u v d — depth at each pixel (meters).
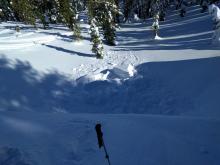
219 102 20.31
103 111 24.14
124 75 28.86
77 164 9.37
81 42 41.12
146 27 52.47
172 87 25.00
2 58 33.81
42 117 12.73
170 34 41.34
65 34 45.31
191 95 23.17
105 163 9.39
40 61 33.91
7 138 10.79
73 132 11.07
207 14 46.53
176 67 27.62
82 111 24.41
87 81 28.80
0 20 62.94
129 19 64.12
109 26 40.84
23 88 27.62
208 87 22.95
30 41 40.81
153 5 55.09
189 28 41.47
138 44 39.56
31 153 9.76
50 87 28.28
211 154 9.91
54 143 10.38
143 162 9.45
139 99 24.48
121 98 25.17
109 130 11.20
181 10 52.50
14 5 54.44
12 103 25.08
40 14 50.66
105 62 33.34
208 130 11.41
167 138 10.68
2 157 9.59
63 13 42.94
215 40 30.25
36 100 25.94
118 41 43.91
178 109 22.08
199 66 26.12
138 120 12.13
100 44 34.47
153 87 25.75
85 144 10.34
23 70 31.16
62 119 12.36
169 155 9.81
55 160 9.55
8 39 41.66
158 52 32.81
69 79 30.06
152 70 28.61
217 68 24.78
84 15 76.00
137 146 10.20
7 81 28.53
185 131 11.30
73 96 26.69
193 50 30.23
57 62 33.94
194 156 9.80
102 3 41.16
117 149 10.04
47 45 39.91
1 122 12.03
